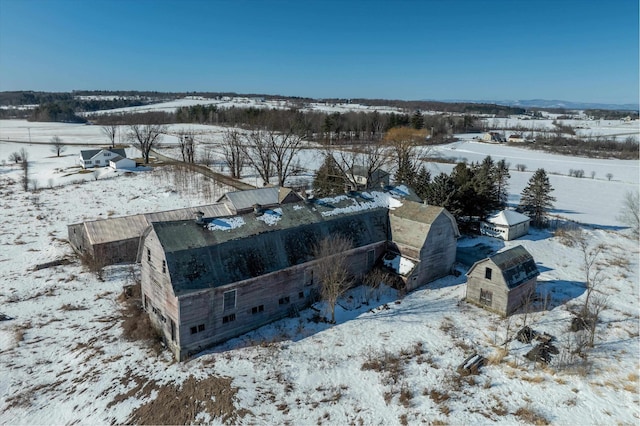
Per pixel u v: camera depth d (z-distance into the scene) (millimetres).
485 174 58438
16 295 38406
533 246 51094
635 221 65188
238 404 23891
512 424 22719
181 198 73500
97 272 42344
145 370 27297
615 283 41250
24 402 24844
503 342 30484
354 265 39219
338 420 23125
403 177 63125
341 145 107312
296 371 27031
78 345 30438
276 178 89562
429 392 25281
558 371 27203
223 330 30516
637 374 26938
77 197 74000
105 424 22891
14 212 65188
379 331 31906
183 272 28609
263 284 32281
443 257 41719
